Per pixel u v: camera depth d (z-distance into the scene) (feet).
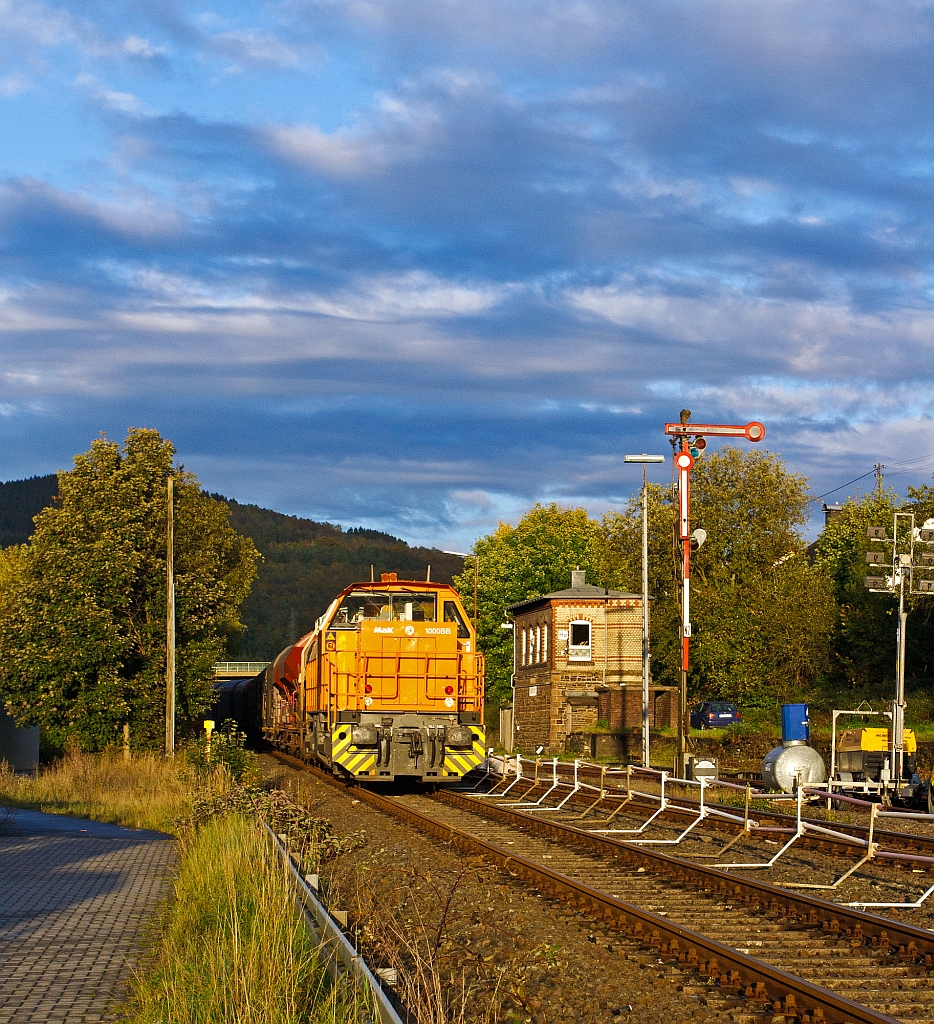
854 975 29.27
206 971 26.48
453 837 55.01
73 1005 26.25
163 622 125.18
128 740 120.16
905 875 46.42
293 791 82.99
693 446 88.69
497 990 26.55
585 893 38.34
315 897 35.32
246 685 173.58
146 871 47.34
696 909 37.70
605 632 177.58
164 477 131.13
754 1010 26.40
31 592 120.47
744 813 65.00
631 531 179.93
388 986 27.17
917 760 106.42
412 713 80.23
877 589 94.84
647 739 114.73
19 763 136.67
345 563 594.24
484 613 250.78
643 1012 26.53
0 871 46.57
